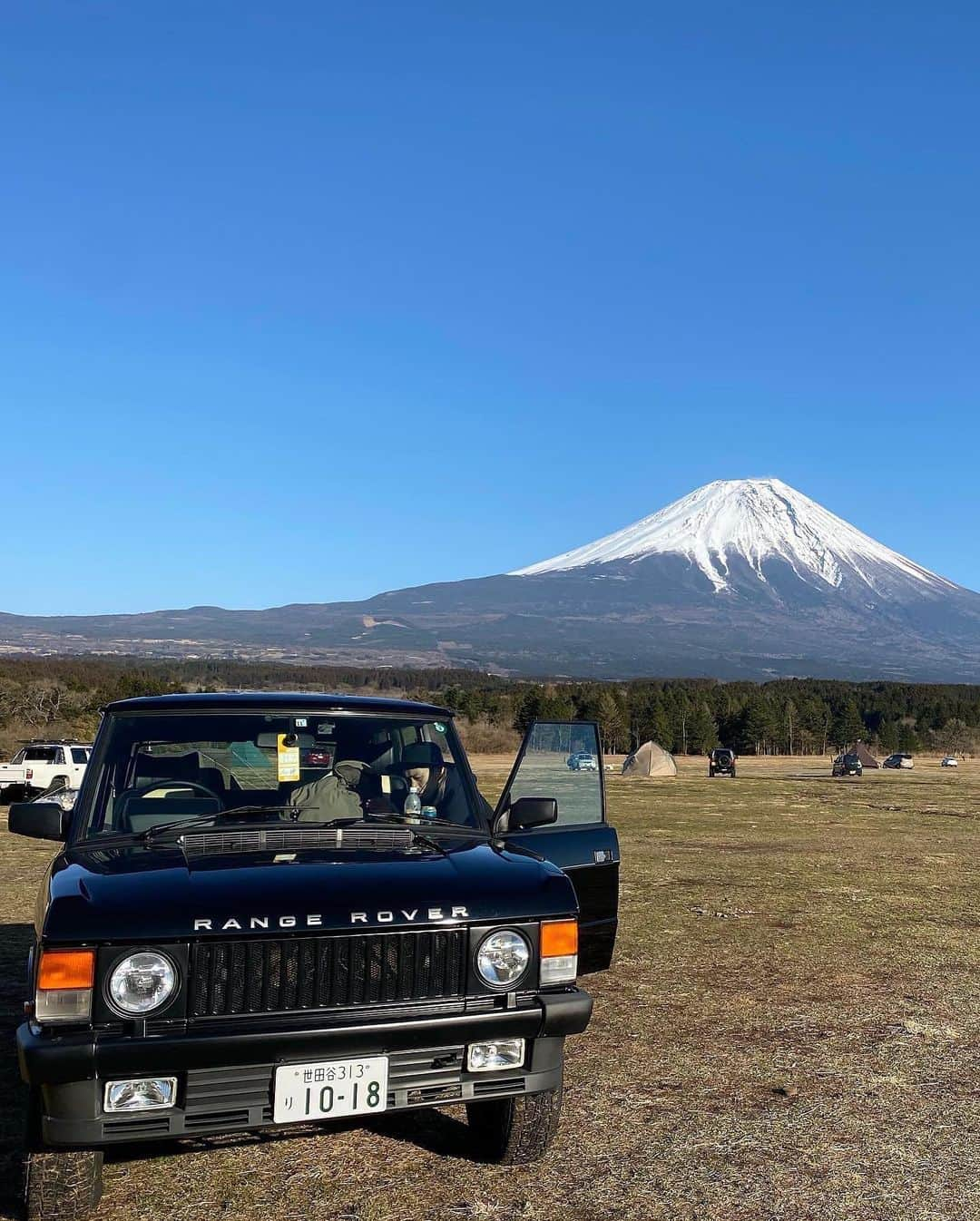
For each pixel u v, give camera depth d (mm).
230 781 5086
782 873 13453
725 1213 4164
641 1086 5602
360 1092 3896
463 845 4855
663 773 59469
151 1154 4695
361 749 5320
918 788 41594
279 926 3908
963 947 8961
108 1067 3670
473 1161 4629
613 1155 4707
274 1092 3820
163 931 3836
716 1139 4891
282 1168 4547
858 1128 5043
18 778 25125
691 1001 7223
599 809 6902
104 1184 4391
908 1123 5117
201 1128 3766
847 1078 5746
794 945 8969
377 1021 3922
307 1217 4105
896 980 7844
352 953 3979
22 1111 5164
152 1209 4164
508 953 4172
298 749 5223
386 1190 4340
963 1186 4434
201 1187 4367
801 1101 5391
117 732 5098
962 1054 6172
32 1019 3893
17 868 13273
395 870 4348
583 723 7012
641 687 187750
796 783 47844
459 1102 4066
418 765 5371
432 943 4078
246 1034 3775
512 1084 4145
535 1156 4582
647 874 13172
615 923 6621
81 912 3885
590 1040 6375
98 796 4879
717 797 33438
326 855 4527
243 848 4574
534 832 6391
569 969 4316
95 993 3785
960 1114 5238
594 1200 4262
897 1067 5934
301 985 3922
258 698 5414
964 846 17297
